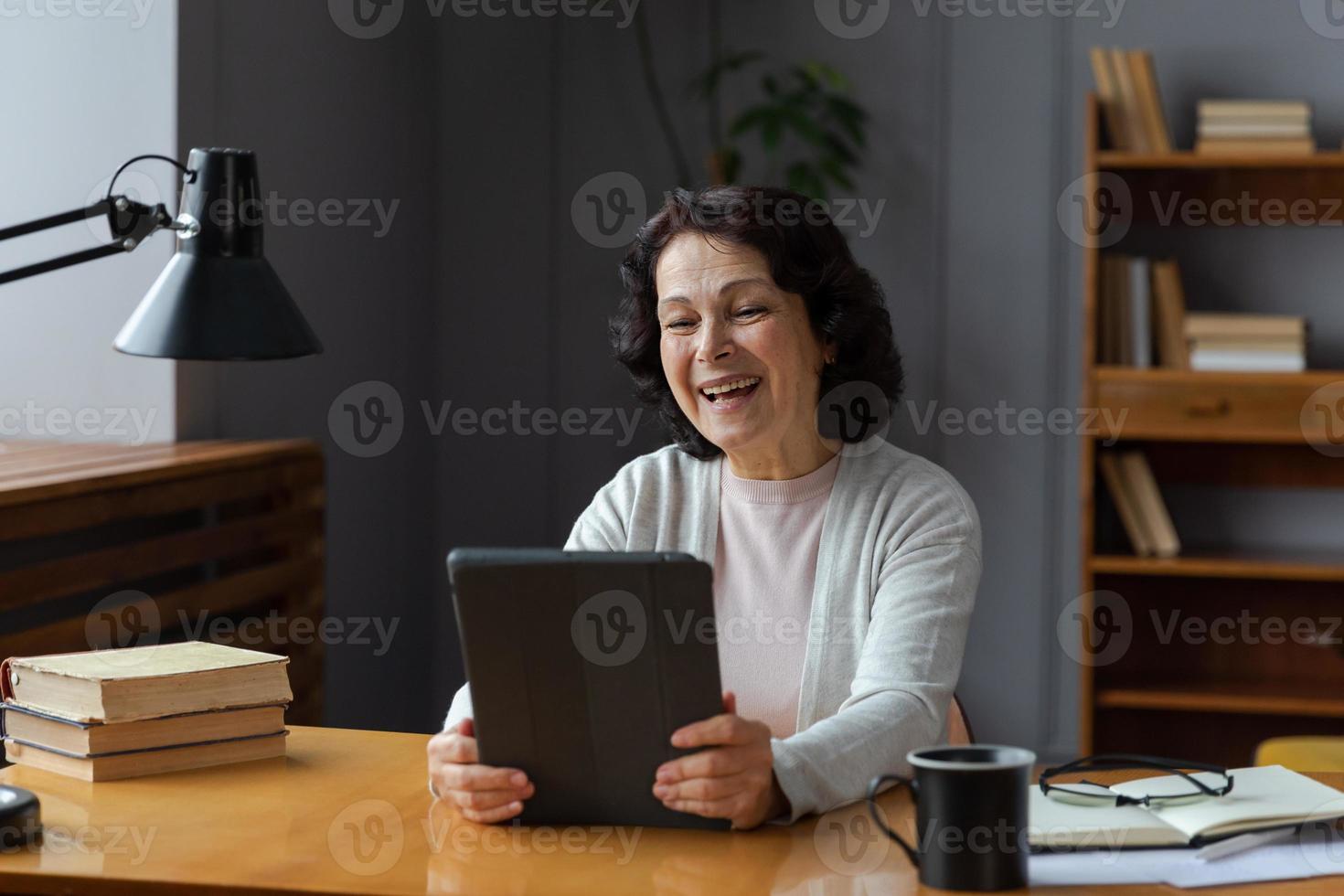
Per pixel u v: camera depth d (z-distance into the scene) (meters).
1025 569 4.32
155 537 3.00
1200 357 3.84
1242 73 4.13
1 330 3.27
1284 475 4.13
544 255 4.57
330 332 3.87
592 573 1.43
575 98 4.53
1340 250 4.08
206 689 1.66
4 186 3.23
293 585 3.28
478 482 4.63
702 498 1.96
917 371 4.36
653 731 1.44
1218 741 4.11
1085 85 4.23
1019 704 4.32
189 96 3.17
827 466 1.93
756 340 1.82
